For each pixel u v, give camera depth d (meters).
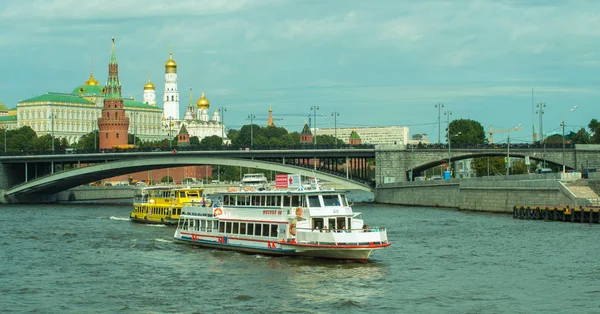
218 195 91.88
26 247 97.88
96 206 196.50
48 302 64.88
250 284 69.88
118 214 159.88
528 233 100.62
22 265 83.00
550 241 92.50
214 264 80.06
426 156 192.38
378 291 66.75
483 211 143.62
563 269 75.00
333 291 66.75
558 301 62.72
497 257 82.50
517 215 123.81
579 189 119.69
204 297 65.25
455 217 130.38
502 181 137.25
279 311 60.44
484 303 62.38
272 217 83.62
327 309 60.97
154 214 130.88
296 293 66.19
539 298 63.72
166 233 112.25
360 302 63.03
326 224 81.12
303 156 197.25
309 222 80.56
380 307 61.44
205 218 92.38
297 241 80.38
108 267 80.62
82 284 71.81
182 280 72.31
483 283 69.44
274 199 83.81
